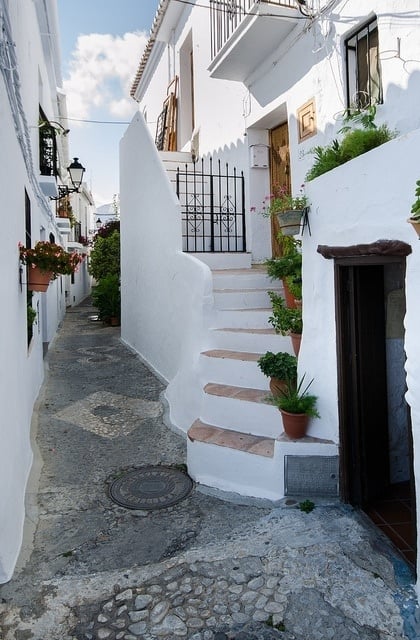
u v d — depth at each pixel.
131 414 5.92
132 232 9.58
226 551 3.03
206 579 2.77
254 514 3.54
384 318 3.74
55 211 12.62
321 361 3.74
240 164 7.70
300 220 3.90
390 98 4.34
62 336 12.33
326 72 5.27
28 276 4.79
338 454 3.61
